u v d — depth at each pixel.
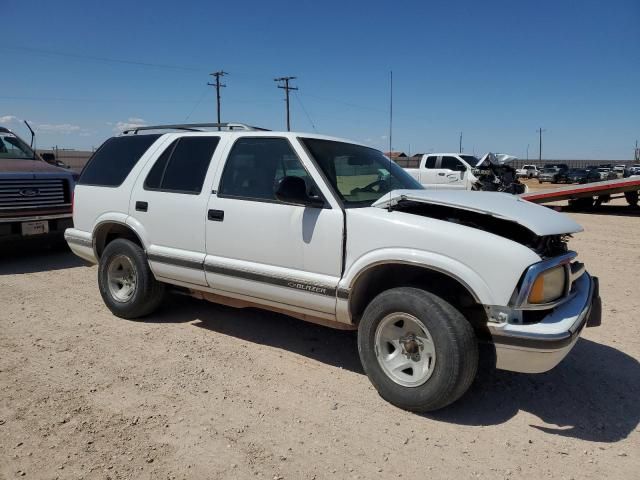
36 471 2.89
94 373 4.15
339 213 3.88
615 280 7.47
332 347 4.83
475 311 3.59
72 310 5.78
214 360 4.47
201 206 4.67
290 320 5.54
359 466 3.02
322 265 3.95
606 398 3.93
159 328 5.23
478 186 15.02
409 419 3.56
